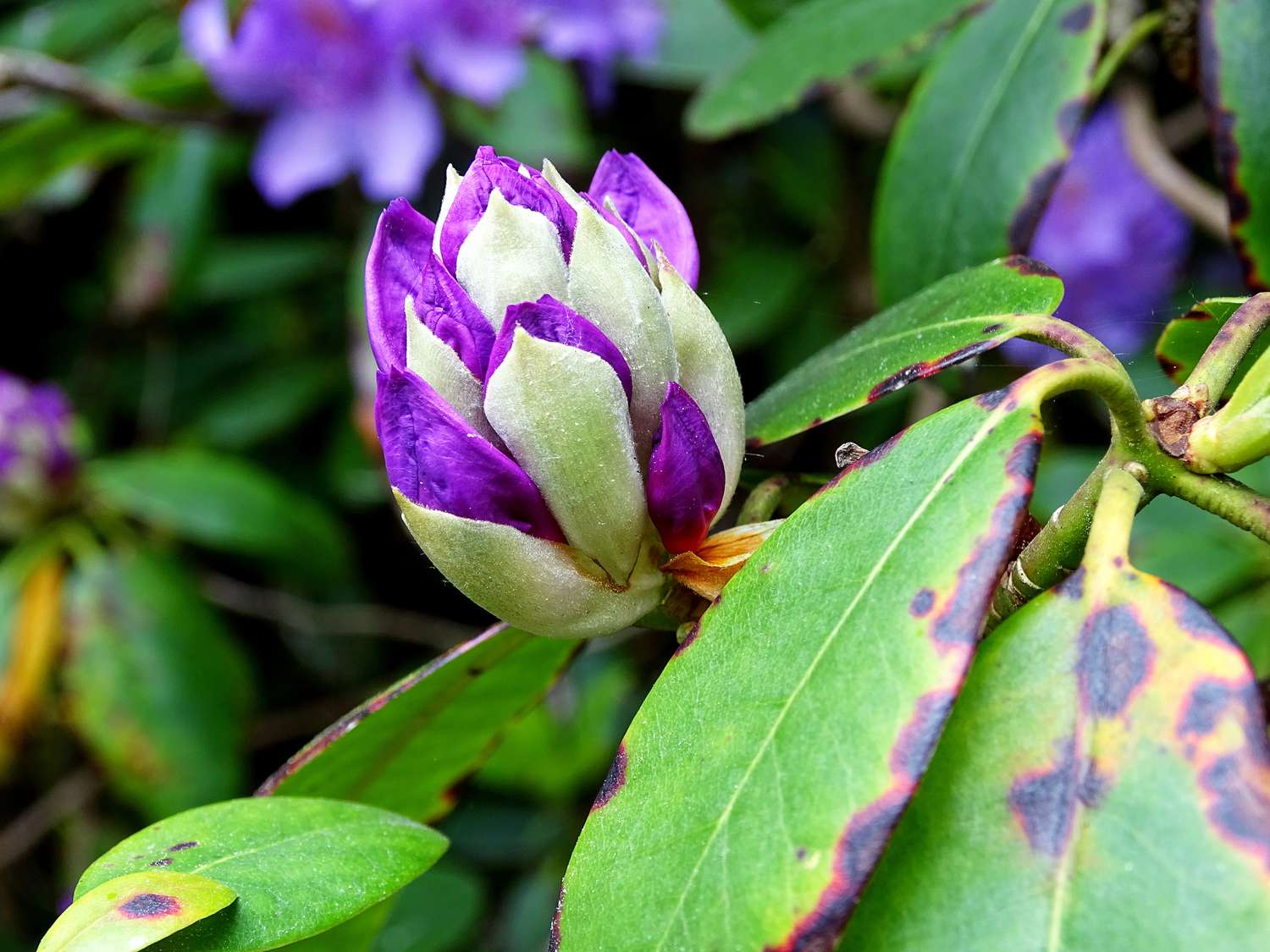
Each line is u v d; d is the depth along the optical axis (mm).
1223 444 174
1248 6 243
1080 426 419
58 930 182
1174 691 159
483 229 189
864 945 160
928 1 311
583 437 184
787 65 327
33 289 633
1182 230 430
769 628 174
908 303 227
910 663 160
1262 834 151
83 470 531
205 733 510
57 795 555
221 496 521
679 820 168
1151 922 152
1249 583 346
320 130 440
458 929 468
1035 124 274
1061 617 165
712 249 516
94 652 510
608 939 166
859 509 174
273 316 605
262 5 416
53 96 429
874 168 464
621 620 197
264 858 201
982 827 161
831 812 157
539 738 480
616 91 513
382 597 600
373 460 448
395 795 254
